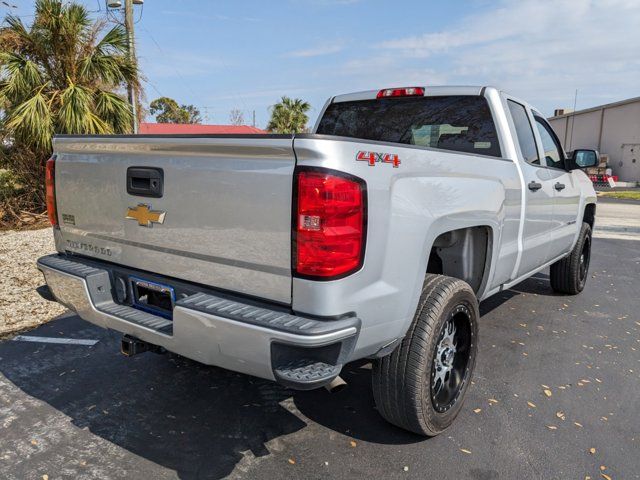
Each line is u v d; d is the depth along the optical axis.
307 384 2.18
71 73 11.35
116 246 3.05
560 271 6.08
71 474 2.75
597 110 33.84
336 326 2.23
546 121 5.05
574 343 4.70
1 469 2.79
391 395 2.88
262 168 2.33
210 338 2.39
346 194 2.23
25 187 12.30
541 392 3.72
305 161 2.22
